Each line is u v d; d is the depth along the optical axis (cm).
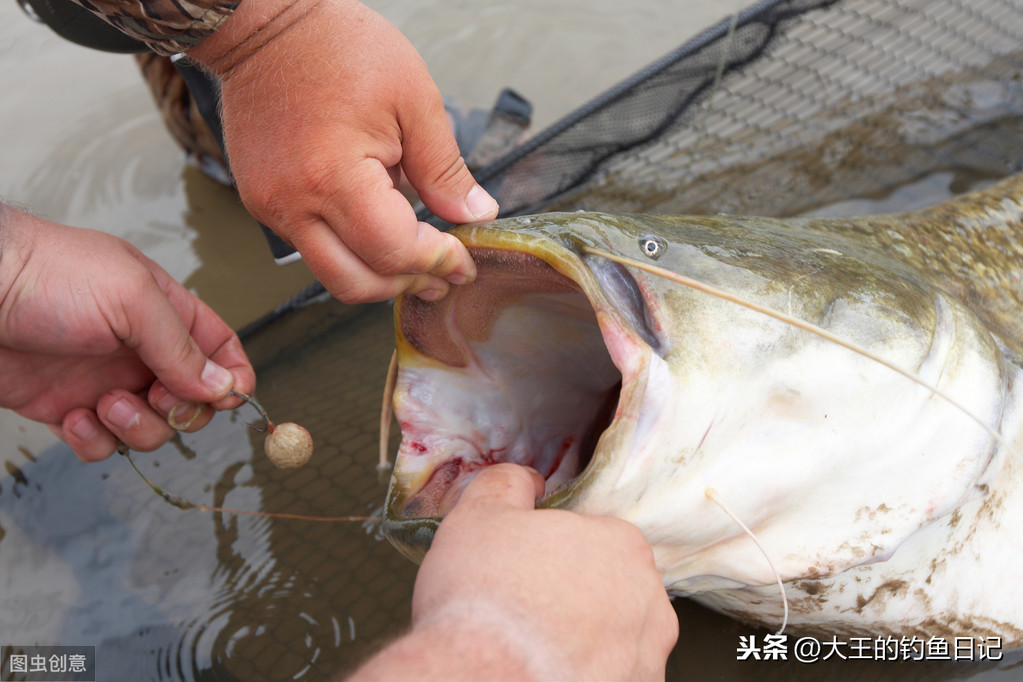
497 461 55
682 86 90
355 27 49
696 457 49
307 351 83
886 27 100
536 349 56
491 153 105
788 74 98
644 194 98
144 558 69
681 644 63
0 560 69
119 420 62
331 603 65
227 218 101
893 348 52
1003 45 108
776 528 53
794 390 51
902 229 69
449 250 50
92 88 121
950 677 63
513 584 41
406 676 39
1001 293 69
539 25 131
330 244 50
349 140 49
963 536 60
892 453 53
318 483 73
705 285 48
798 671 62
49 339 56
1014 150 104
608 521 45
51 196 104
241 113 50
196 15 48
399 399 55
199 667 62
